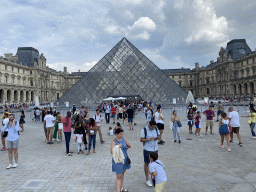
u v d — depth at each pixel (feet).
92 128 39.65
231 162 32.94
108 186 24.99
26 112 175.11
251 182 25.27
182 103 151.02
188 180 26.09
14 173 29.78
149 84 161.27
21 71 349.41
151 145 25.44
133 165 32.32
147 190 23.70
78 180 26.91
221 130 40.14
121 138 24.09
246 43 359.87
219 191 23.06
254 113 50.24
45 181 26.71
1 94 290.35
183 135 57.11
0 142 53.26
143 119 99.66
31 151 42.78
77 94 157.28
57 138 54.65
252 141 47.67
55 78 454.81
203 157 35.94
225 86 348.38
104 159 36.27
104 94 158.40
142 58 174.29
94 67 168.66
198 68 472.03
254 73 286.87
